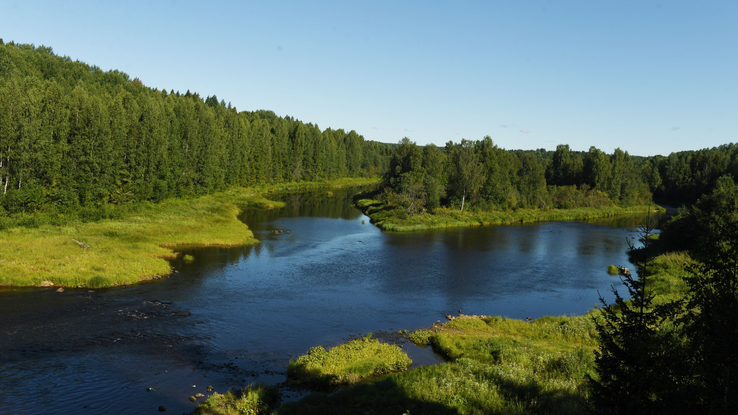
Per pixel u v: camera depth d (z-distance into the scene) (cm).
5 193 5350
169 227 6294
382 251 6047
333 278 4631
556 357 2633
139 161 7650
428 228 8188
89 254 4428
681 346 1316
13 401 2056
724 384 1163
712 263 1286
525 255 6100
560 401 2003
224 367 2553
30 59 12375
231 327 3188
